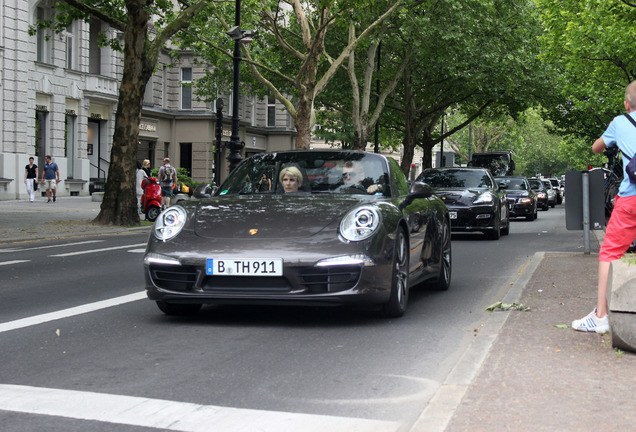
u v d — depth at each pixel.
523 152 107.00
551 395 3.98
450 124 75.94
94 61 39.88
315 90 27.92
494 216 16.92
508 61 38.59
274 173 7.46
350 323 6.50
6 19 32.50
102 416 3.82
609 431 3.40
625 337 4.93
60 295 8.15
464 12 35.28
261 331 6.11
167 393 4.26
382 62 41.12
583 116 49.34
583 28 32.03
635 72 33.22
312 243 6.05
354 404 4.08
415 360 5.15
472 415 3.63
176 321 6.56
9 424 3.69
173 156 47.78
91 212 25.39
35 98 34.75
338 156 7.67
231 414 3.87
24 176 33.69
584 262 10.88
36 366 4.89
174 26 20.75
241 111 52.06
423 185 7.52
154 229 6.51
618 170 13.01
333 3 25.19
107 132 40.62
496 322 6.13
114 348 5.45
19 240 15.96
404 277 6.84
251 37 26.73
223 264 6.02
